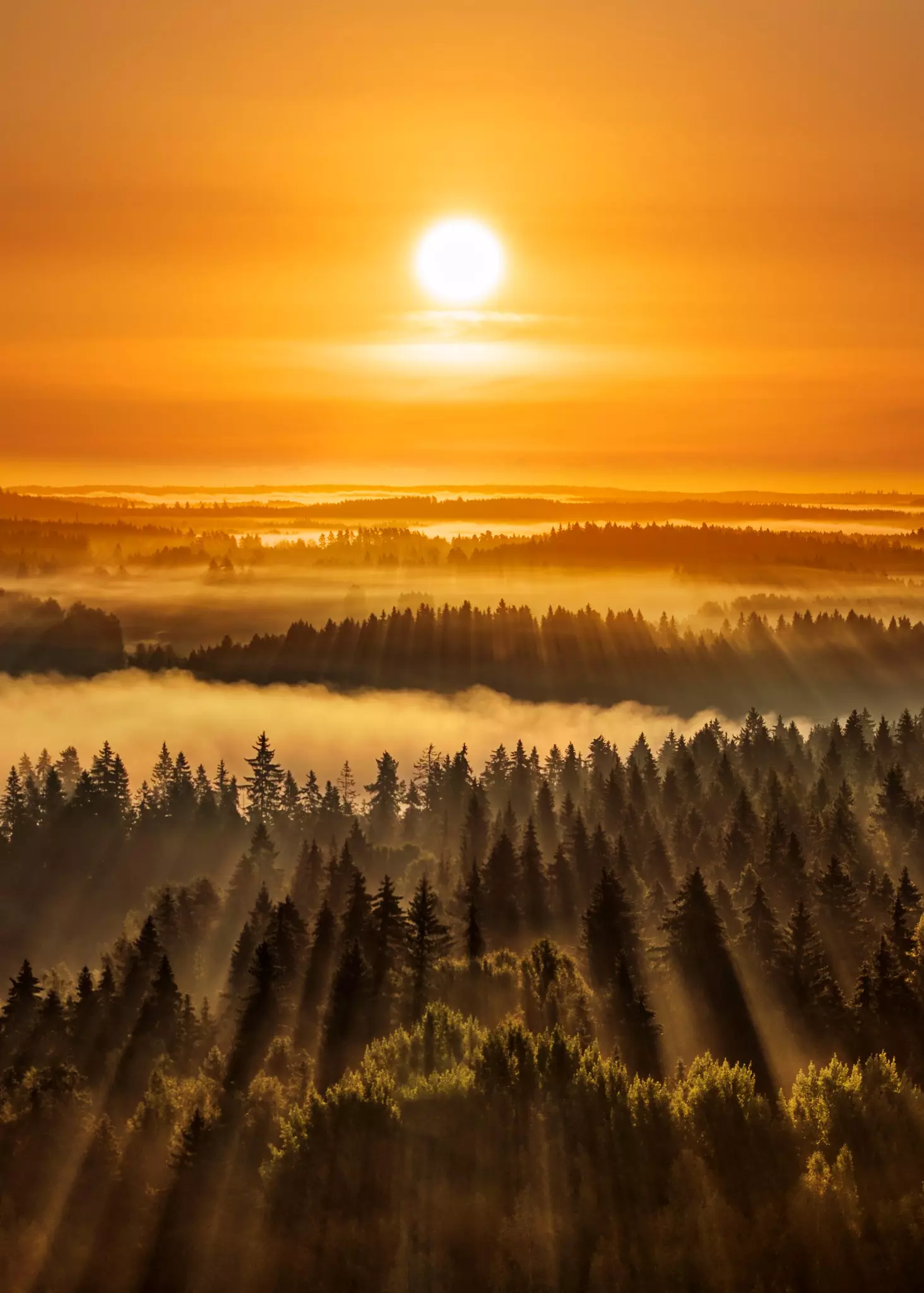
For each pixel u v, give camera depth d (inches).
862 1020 2859.3
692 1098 2143.2
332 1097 2112.5
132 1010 3292.3
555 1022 2812.5
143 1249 2052.2
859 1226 1876.2
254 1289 1932.8
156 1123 2362.2
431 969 3238.2
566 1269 1868.8
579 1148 2047.2
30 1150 2300.7
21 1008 3331.7
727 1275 1828.2
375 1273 1897.1
